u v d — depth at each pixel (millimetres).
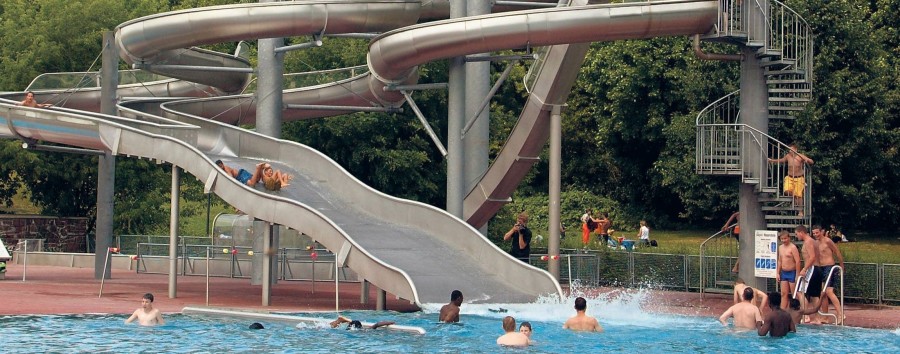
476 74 37469
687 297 31828
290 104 39438
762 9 29797
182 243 44062
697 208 57000
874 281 30234
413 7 35562
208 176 28672
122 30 35562
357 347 20188
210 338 21281
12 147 52875
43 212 58062
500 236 49531
